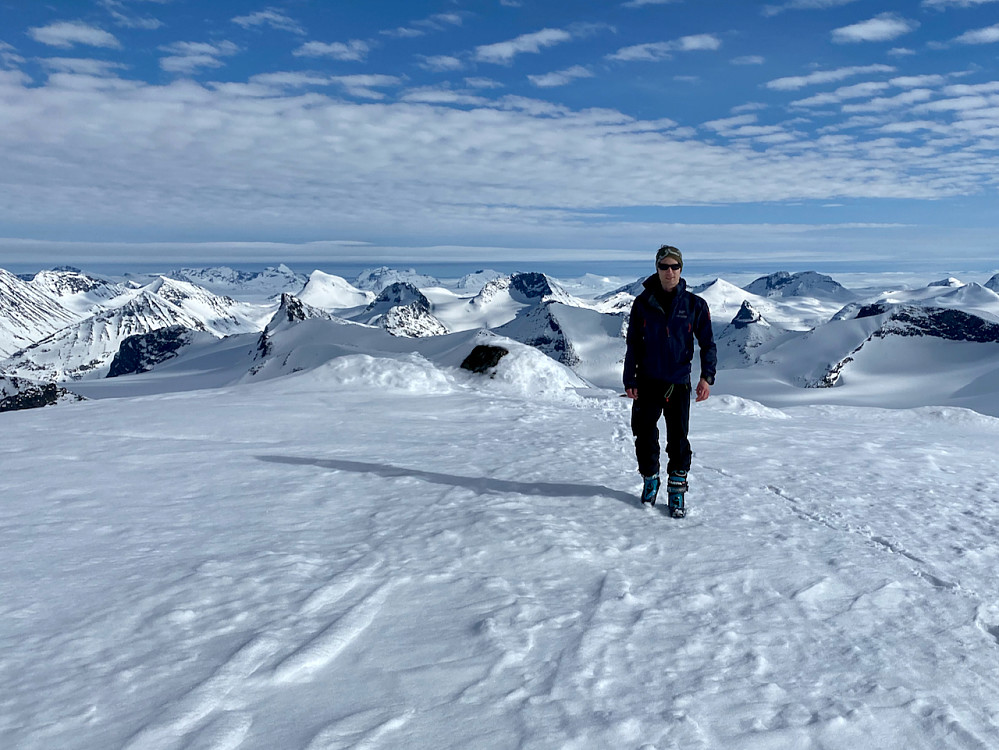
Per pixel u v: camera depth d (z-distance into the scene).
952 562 4.00
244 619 3.14
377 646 2.89
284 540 4.43
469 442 8.62
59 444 8.26
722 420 11.88
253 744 2.16
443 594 3.50
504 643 2.88
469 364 17.97
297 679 2.60
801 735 2.21
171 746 2.13
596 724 2.25
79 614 3.20
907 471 6.96
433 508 5.26
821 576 3.74
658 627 3.08
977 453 8.69
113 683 2.55
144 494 5.74
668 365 5.17
